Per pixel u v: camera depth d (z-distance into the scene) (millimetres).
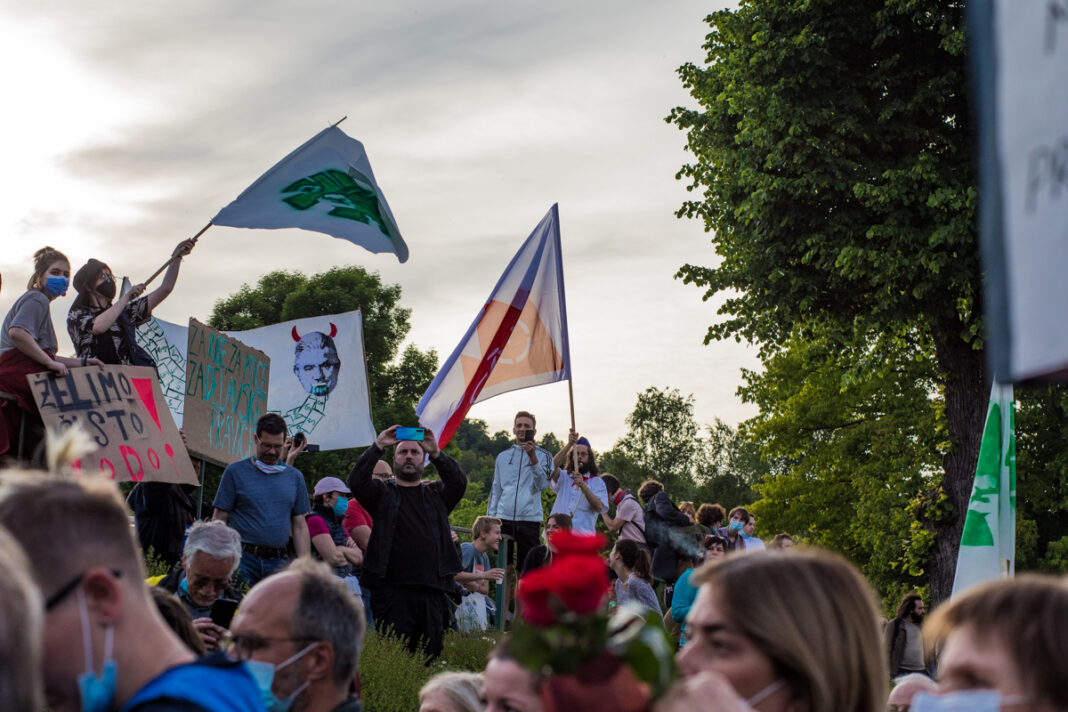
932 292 19781
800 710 2217
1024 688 1897
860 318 21312
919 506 21828
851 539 34156
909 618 11156
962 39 18516
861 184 19078
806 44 19453
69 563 2117
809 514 34281
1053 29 1609
